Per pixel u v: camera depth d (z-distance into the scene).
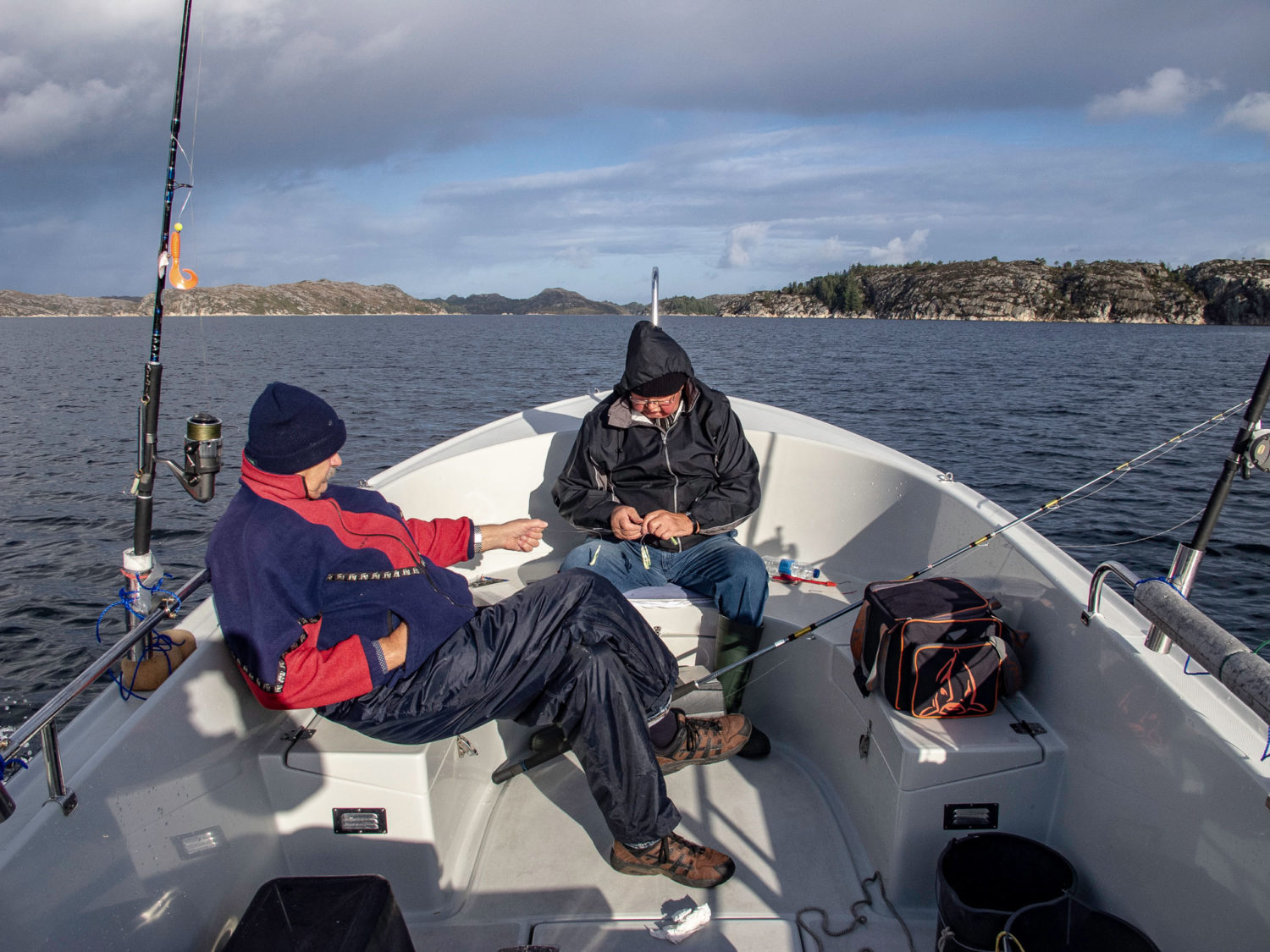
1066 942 1.36
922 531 2.50
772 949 1.59
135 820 1.21
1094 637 1.57
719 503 2.41
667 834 1.69
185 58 1.46
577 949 1.60
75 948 1.04
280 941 1.21
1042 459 12.75
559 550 2.98
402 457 13.23
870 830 1.80
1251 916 1.10
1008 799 1.64
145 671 1.39
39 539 8.54
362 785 1.62
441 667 1.55
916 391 24.11
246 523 1.45
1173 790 1.29
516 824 1.98
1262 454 1.31
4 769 0.98
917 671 1.68
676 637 2.32
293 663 1.44
